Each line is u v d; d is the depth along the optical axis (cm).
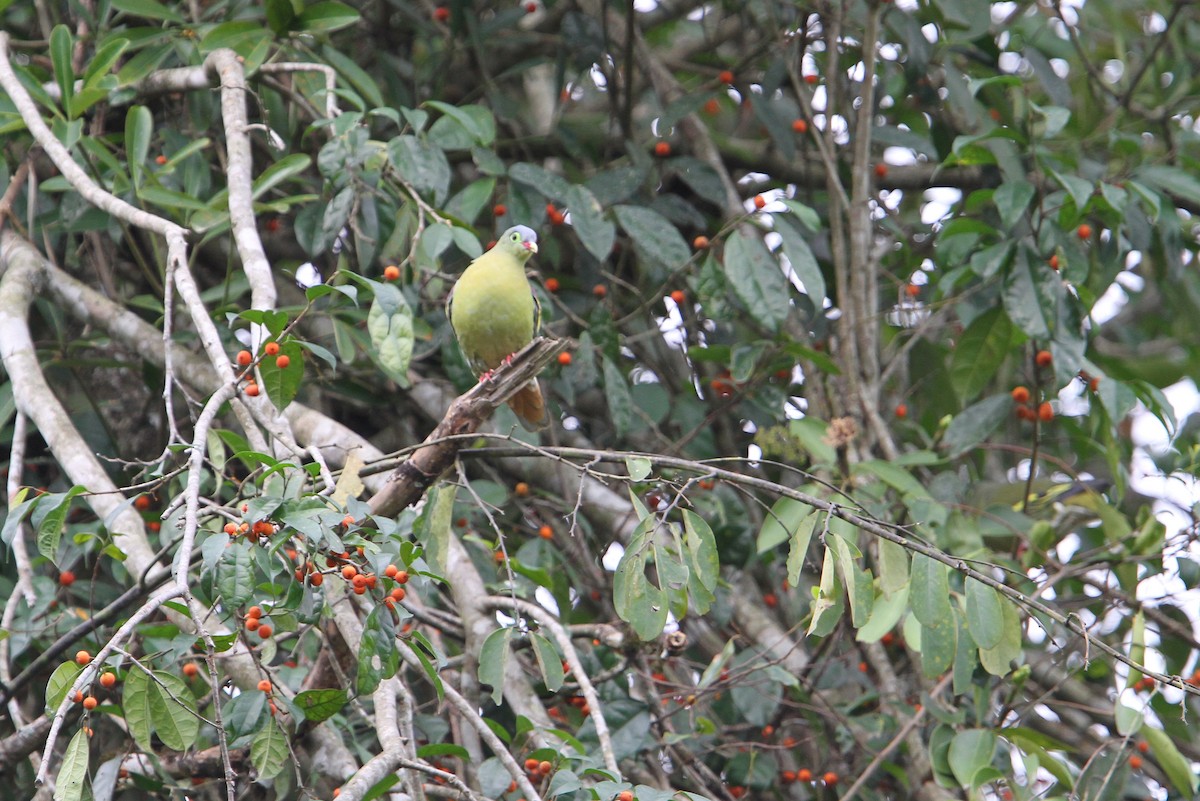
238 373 848
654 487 763
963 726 984
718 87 1332
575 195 1142
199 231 1079
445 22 1353
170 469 1016
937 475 1157
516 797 885
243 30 1109
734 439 1295
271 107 1195
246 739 724
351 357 1060
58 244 1263
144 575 796
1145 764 1129
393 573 670
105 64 1078
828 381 1197
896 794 1155
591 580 1160
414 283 1106
